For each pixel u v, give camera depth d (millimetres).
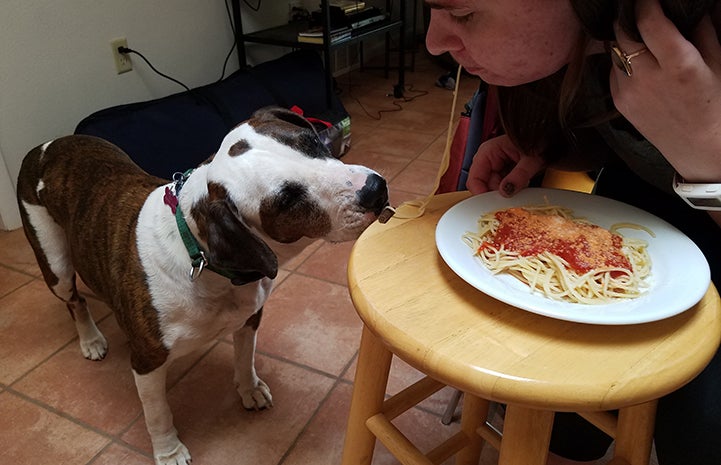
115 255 1018
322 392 1323
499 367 553
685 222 863
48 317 1569
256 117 938
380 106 3100
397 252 748
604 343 584
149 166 1924
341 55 3539
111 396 1323
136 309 982
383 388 855
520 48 660
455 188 1270
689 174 654
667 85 581
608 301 615
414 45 3635
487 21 650
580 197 824
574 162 949
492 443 992
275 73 2441
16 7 1759
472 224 761
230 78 2344
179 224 939
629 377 538
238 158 851
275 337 1479
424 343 586
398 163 2404
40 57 1862
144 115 1970
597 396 526
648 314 563
